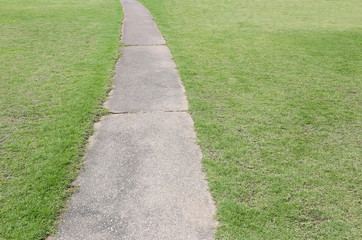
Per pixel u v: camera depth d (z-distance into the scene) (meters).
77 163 3.77
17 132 4.39
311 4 18.17
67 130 4.46
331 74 7.04
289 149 4.13
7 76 6.43
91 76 6.57
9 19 12.46
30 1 17.55
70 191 3.33
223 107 5.30
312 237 2.81
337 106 5.42
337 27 12.34
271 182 3.50
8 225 2.87
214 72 7.01
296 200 3.24
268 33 11.17
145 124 4.71
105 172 3.63
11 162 3.75
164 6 16.97
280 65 7.62
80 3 17.42
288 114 5.09
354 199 3.29
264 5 17.83
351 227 2.93
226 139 4.32
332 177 3.61
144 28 11.60
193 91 5.93
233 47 9.21
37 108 5.09
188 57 8.09
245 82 6.45
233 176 3.58
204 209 3.11
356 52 8.87
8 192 3.28
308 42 9.96
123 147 4.12
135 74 6.86
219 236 2.79
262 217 3.01
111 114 5.01
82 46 8.95
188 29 11.59
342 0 19.33
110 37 9.99
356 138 4.45
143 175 3.59
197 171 3.67
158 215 3.03
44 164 3.73
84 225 2.91
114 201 3.20
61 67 7.10
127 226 2.90
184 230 2.86
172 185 3.44
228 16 14.53
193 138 4.35
